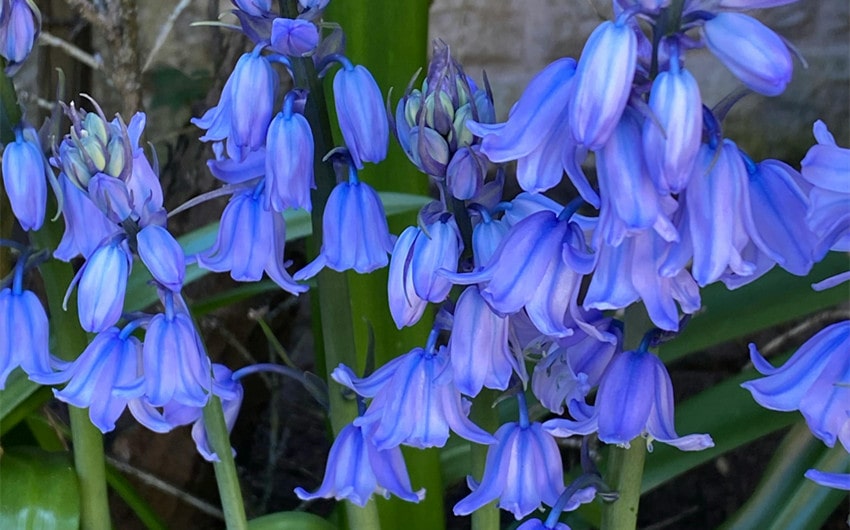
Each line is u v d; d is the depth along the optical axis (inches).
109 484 15.4
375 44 14.1
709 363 23.3
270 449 21.5
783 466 13.6
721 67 24.0
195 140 21.0
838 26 24.0
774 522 13.1
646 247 8.3
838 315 22.2
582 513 14.6
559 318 8.8
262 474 22.5
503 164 9.4
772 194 8.5
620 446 9.5
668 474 13.7
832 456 13.1
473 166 8.9
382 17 14.0
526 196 9.5
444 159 9.1
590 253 8.7
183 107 21.9
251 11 9.7
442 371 9.4
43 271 11.6
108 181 9.8
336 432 11.1
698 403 14.2
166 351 10.1
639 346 8.9
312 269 9.9
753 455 22.0
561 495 9.4
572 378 9.9
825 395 8.7
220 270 10.2
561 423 9.2
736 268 8.1
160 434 19.0
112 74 17.4
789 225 8.5
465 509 9.7
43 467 12.4
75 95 19.1
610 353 9.7
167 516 19.6
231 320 20.5
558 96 8.2
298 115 9.7
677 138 7.7
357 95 9.8
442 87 9.0
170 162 21.1
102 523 12.4
